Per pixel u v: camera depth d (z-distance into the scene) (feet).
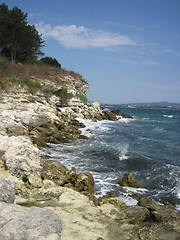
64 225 14.23
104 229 14.78
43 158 37.42
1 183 14.87
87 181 25.85
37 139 46.19
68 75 110.42
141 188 28.35
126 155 43.32
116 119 126.00
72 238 12.64
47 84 81.97
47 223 12.33
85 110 111.34
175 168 36.19
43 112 67.36
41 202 18.58
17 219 11.98
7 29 94.79
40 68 91.86
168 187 28.81
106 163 38.04
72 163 36.78
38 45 121.29
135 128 90.89
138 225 16.14
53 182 24.53
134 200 24.58
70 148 46.88
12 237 10.81
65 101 99.30
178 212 19.15
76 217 15.83
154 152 47.11
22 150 23.99
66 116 86.84
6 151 22.93
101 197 24.52
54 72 99.04
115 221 16.30
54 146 47.24
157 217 18.03
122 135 68.69
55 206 17.88
